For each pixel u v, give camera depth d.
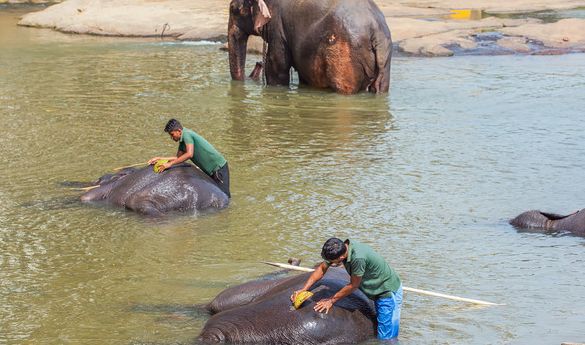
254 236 12.89
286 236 12.87
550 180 15.66
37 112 21.09
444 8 39.69
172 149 17.64
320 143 18.34
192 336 9.55
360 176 15.94
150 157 17.02
